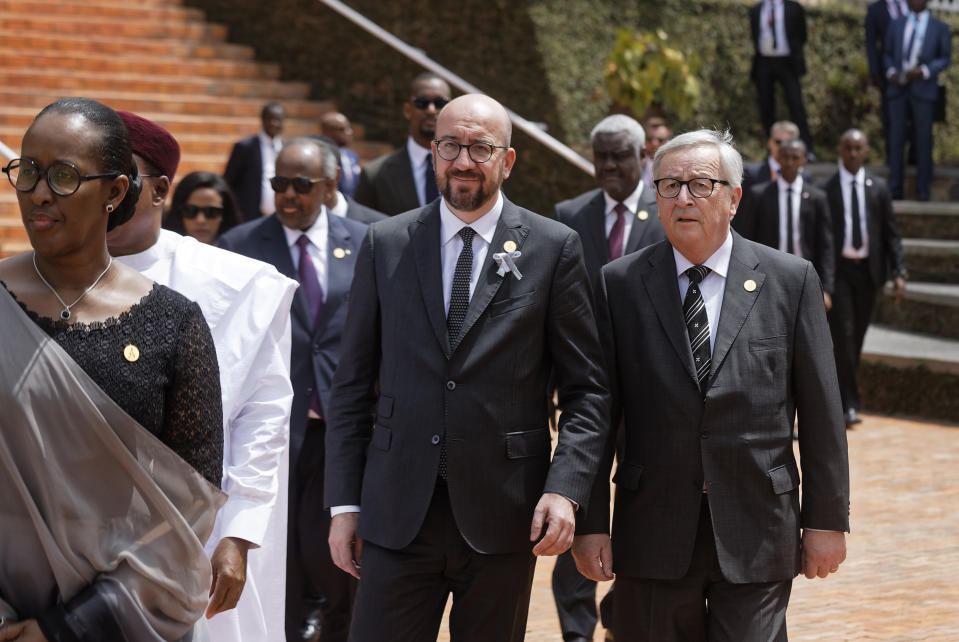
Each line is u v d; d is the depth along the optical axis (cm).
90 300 607
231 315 855
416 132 1738
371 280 903
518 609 873
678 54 2998
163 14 3341
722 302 879
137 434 601
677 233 873
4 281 606
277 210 1269
